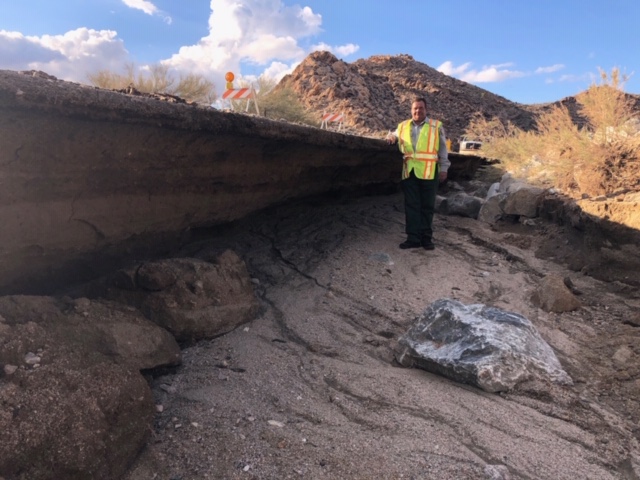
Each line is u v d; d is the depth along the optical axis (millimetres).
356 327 4301
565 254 5750
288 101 13727
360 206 7582
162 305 3855
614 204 5215
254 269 5328
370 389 3348
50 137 3205
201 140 4355
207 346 3914
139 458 2631
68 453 2283
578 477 2609
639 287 4852
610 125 6949
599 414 3141
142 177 4137
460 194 8109
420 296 4848
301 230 6320
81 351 2900
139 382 2826
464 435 2900
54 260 3756
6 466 2145
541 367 3482
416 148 5898
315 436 2855
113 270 4262
